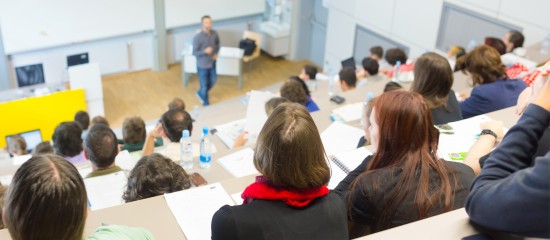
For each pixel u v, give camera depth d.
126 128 4.03
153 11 9.36
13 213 1.11
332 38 9.55
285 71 10.38
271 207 1.27
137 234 1.34
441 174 1.51
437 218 1.06
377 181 1.50
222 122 5.09
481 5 6.68
